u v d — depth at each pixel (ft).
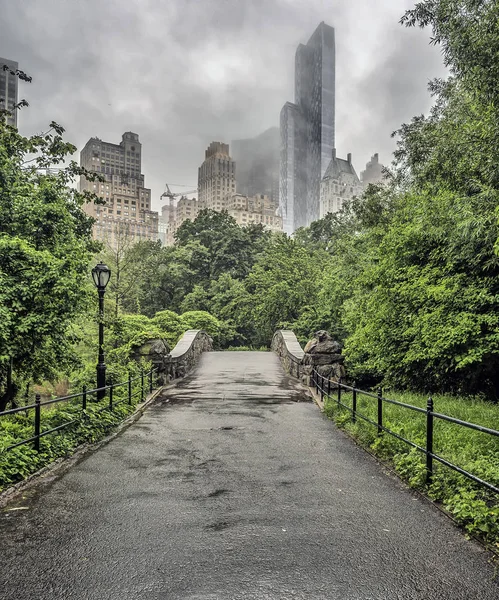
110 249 126.93
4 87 319.88
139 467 22.39
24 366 39.40
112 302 86.58
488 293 34.73
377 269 48.91
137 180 582.35
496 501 15.81
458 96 38.63
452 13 27.78
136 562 12.74
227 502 17.52
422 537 14.30
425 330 37.86
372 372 54.24
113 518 15.94
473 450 21.07
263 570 12.25
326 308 96.78
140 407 39.58
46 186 41.50
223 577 11.91
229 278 150.20
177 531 14.82
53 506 17.12
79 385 43.80
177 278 158.61
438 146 33.37
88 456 24.52
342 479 20.34
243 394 47.88
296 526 15.20
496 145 27.27
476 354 34.24
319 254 139.23
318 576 11.94
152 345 55.98
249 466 22.52
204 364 77.15
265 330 131.64
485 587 11.44
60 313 34.94
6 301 32.53
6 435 23.79
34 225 38.93
